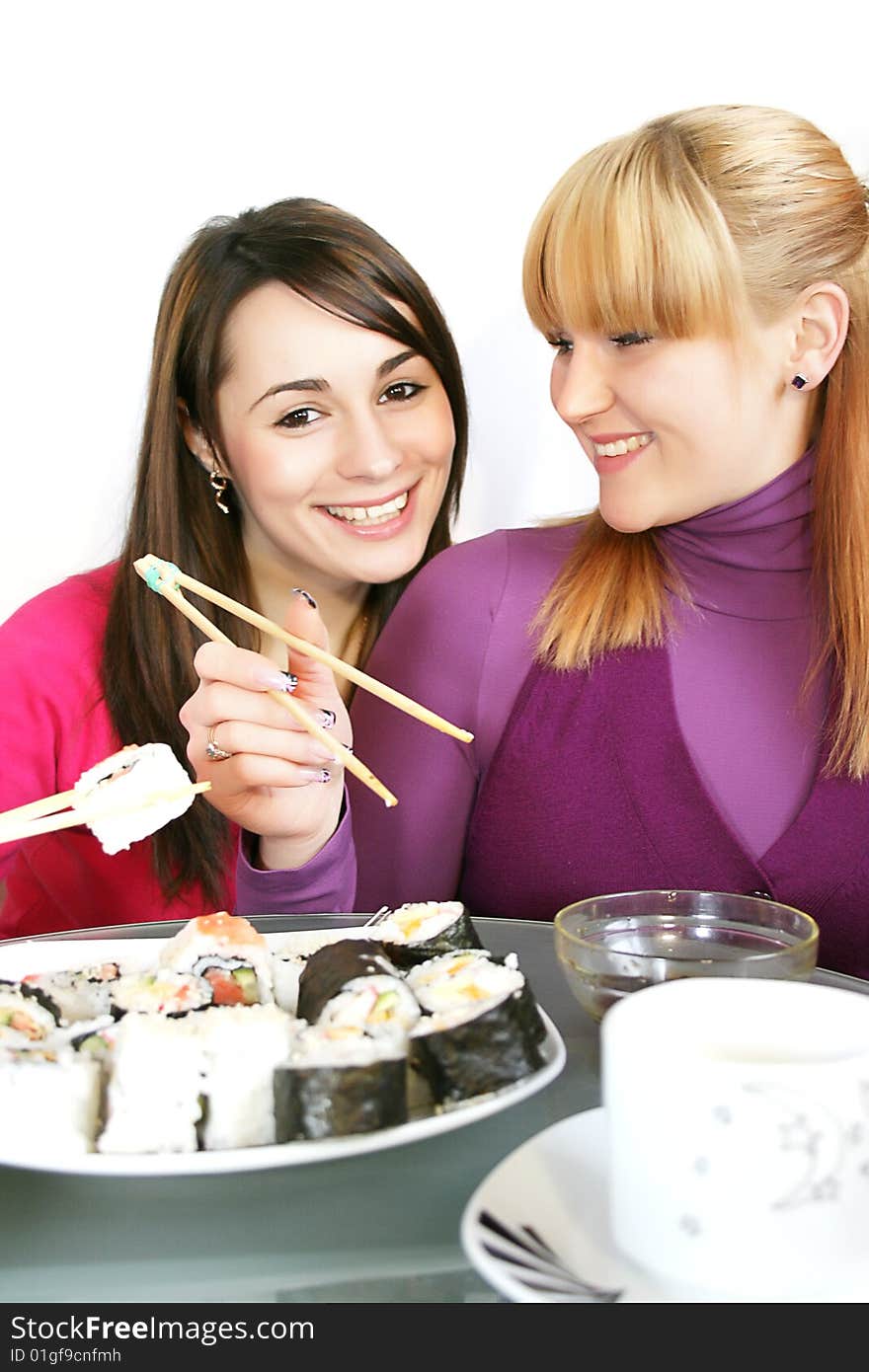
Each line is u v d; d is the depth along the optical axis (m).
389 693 0.93
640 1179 0.63
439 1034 0.73
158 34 1.69
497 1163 0.73
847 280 1.03
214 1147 0.72
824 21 1.75
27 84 1.67
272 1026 0.73
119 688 1.32
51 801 0.86
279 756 0.97
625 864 1.13
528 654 1.18
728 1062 0.63
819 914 1.09
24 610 1.37
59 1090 0.70
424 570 1.24
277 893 1.02
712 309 0.99
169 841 1.27
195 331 1.29
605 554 1.15
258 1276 0.67
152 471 1.33
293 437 1.28
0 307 1.71
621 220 0.98
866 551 1.06
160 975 0.81
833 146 1.05
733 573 1.12
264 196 1.76
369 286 1.26
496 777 1.17
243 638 1.36
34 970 0.86
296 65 1.73
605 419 1.04
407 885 1.19
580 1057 0.81
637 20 1.75
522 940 0.96
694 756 1.11
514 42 1.75
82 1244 0.69
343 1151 0.69
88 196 1.71
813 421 1.09
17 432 1.74
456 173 1.78
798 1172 0.61
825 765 1.08
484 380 1.83
